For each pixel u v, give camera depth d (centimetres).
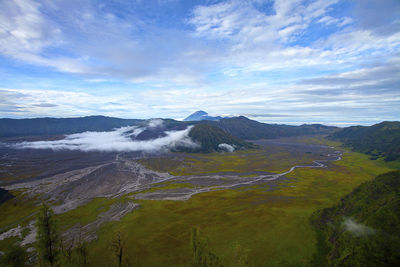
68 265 4566
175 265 5309
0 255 5844
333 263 5094
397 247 4534
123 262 5334
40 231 4400
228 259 5409
